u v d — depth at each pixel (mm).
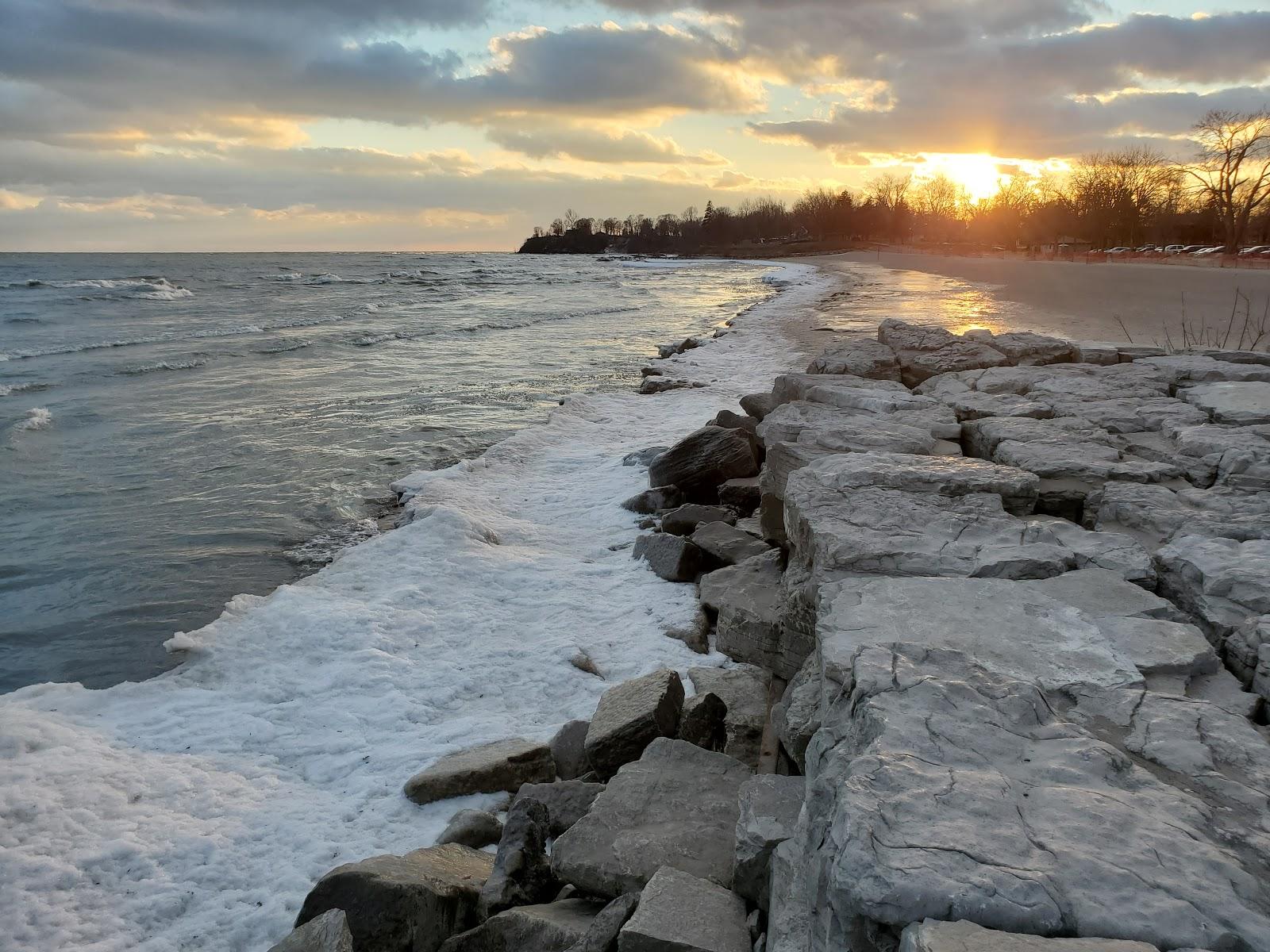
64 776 5016
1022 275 52531
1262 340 18625
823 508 5246
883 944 2180
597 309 43938
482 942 3535
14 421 15984
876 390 8617
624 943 3039
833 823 2508
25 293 51312
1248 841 2408
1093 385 8539
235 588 8867
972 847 2273
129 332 31891
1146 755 2855
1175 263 61688
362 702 6055
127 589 8812
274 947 3385
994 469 5770
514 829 4211
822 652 3584
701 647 6859
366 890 3639
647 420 15102
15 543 10055
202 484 12438
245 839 4633
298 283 70188
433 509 9828
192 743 5621
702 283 68625
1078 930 2064
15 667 7266
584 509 10570
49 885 4188
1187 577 4383
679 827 3910
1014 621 3729
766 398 12133
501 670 6504
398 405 18266
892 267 73688
